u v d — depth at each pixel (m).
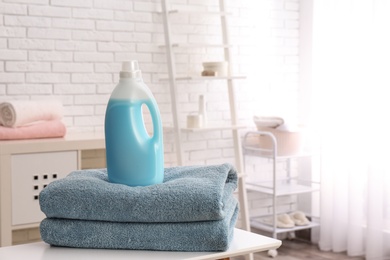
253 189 4.39
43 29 3.67
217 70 3.98
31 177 3.11
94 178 1.44
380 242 4.07
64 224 1.36
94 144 3.29
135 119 1.43
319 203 4.55
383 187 4.07
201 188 1.33
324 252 4.34
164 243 1.33
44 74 3.69
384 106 3.98
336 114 4.25
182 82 4.21
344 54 4.19
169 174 1.53
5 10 3.55
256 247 1.37
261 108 4.54
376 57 3.98
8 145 3.03
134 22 3.98
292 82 4.66
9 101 3.22
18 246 1.40
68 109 3.78
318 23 4.46
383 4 3.95
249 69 4.47
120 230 1.34
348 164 4.21
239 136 4.23
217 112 4.35
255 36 4.48
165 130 4.11
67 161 3.21
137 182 1.43
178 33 4.16
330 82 4.29
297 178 4.67
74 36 3.78
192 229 1.32
